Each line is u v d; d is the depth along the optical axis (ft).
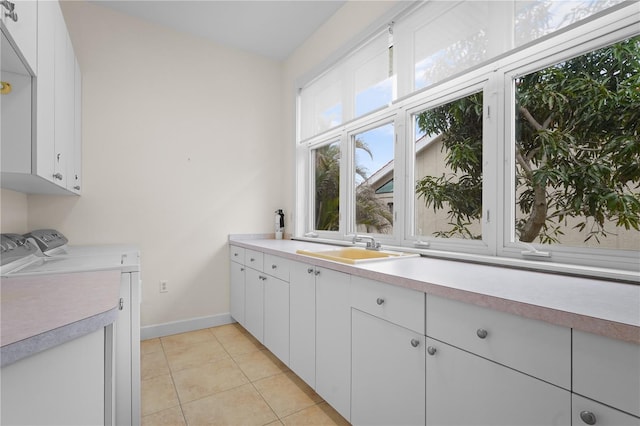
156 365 7.52
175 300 9.64
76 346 2.58
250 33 9.87
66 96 6.15
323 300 5.78
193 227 9.92
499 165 5.25
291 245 8.84
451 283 3.70
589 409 2.46
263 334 8.12
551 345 2.70
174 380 6.86
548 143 4.72
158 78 9.40
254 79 11.07
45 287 3.75
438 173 6.46
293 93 10.96
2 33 3.23
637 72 3.88
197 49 10.03
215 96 10.34
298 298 6.57
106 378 3.41
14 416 2.18
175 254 9.64
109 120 8.70
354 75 8.35
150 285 9.27
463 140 5.99
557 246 4.58
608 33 4.05
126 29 8.95
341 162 9.11
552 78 4.67
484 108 5.48
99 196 8.55
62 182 5.82
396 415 4.24
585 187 4.33
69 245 8.15
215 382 6.79
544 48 4.67
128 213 8.95
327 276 5.68
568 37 4.41
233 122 10.66
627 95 3.96
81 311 2.81
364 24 7.76
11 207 6.58
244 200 10.82
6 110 4.06
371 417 4.66
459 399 3.44
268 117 11.35
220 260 10.39
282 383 6.79
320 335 5.85
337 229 9.57
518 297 3.04
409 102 6.90
